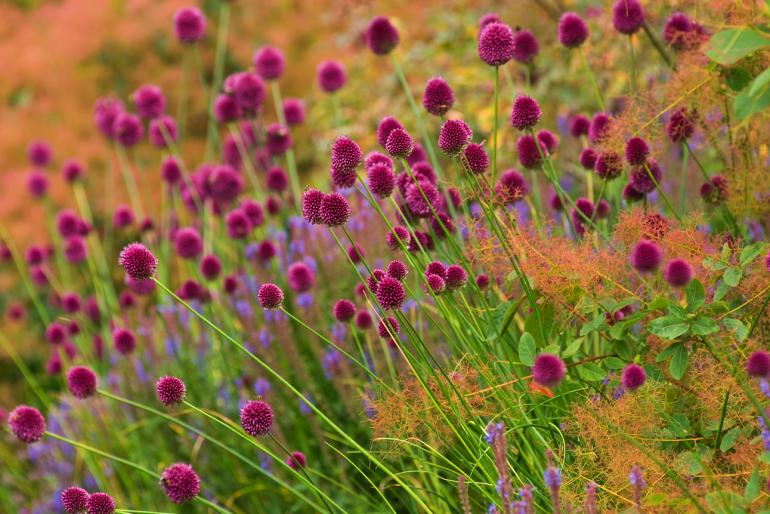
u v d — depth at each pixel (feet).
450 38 28.17
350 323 12.88
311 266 17.03
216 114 20.86
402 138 10.84
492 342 11.49
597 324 10.26
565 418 10.49
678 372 9.64
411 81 27.94
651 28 15.80
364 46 32.04
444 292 11.00
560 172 18.04
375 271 11.47
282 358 16.63
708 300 11.09
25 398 29.73
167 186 23.29
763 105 10.04
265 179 21.27
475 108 23.34
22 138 36.37
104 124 24.22
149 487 17.70
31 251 24.03
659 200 14.60
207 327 17.63
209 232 20.99
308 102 33.91
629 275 11.17
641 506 8.64
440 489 12.41
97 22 38.34
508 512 8.77
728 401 9.83
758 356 8.66
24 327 31.30
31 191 27.37
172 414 17.49
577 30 13.44
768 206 12.41
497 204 12.02
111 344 20.89
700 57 12.46
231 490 16.62
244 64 38.34
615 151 12.02
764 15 11.51
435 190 11.64
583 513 9.62
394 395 11.34
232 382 17.12
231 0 38.14
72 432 19.45
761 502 9.02
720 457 9.96
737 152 12.67
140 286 18.84
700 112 12.39
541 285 10.67
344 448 15.47
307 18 38.37
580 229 13.01
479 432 10.95
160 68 38.04
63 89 37.60
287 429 16.22
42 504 19.56
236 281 17.56
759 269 10.37
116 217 23.21
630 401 9.77
